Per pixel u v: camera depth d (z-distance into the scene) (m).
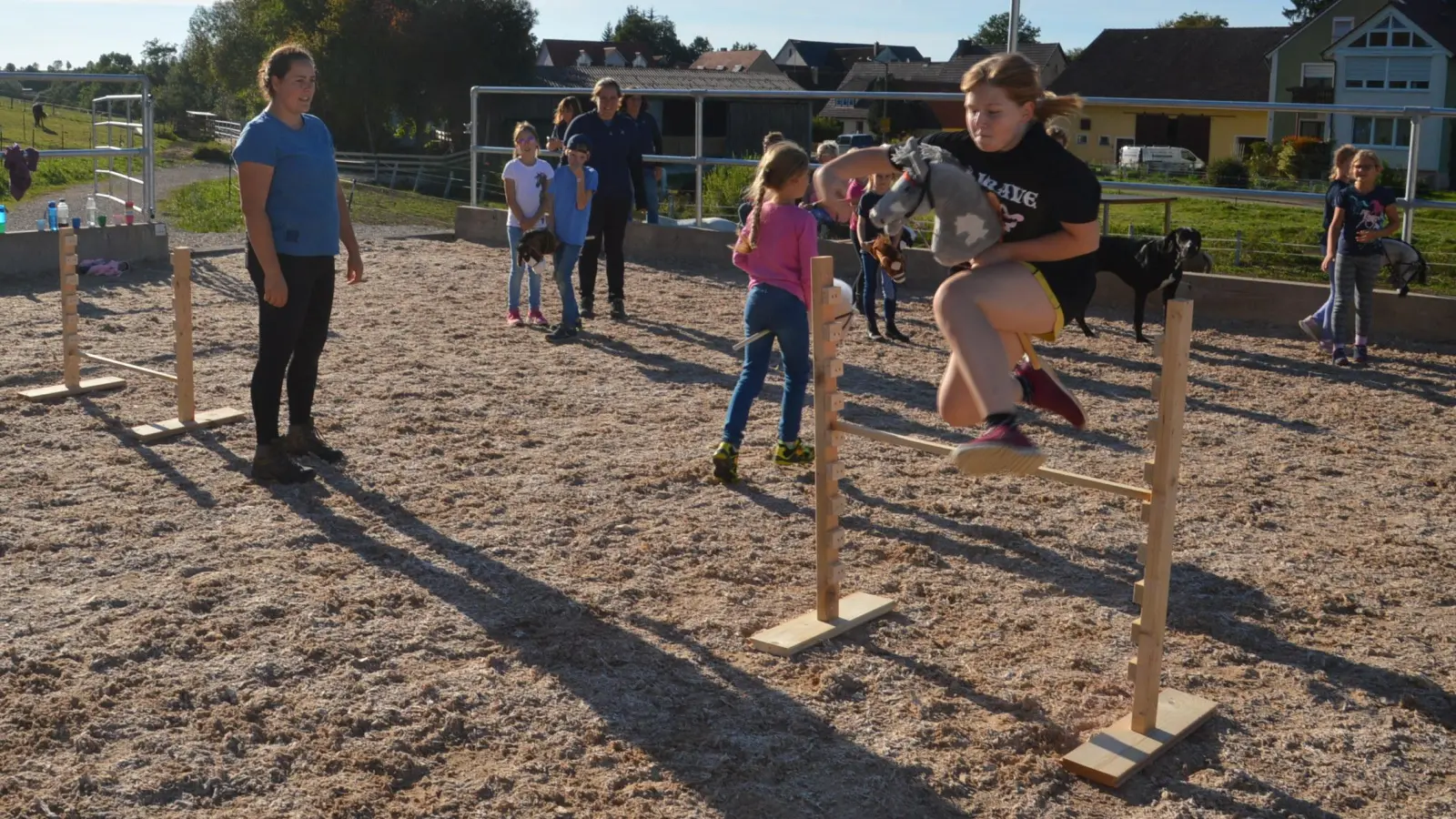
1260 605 5.10
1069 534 5.88
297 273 6.27
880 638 4.72
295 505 6.06
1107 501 6.38
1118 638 4.74
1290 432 7.93
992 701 4.22
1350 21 52.44
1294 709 4.22
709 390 8.68
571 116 11.77
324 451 6.79
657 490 6.45
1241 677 4.45
